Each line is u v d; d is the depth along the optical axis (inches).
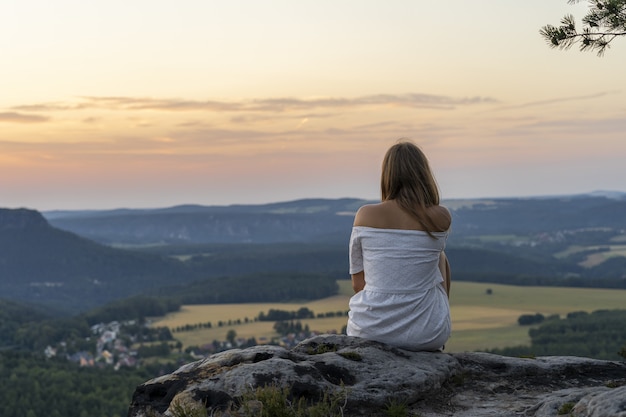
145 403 212.7
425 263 233.3
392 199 237.6
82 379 4372.5
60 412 3710.6
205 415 181.6
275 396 182.9
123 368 5246.1
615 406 171.8
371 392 205.6
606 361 257.4
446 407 214.2
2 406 3754.9
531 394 228.2
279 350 228.2
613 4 299.0
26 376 4382.4
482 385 234.7
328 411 186.5
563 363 251.4
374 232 234.1
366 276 239.9
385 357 224.8
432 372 222.2
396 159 235.5
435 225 231.8
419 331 234.4
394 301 232.5
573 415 185.2
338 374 212.1
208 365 221.5
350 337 241.3
